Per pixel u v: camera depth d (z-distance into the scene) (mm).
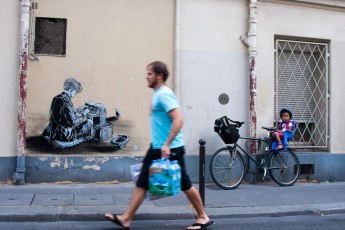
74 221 6414
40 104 8398
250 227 6316
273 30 9758
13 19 8289
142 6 8891
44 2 8445
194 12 9203
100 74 8664
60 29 8547
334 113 10219
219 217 6812
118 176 8695
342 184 9703
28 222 6293
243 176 8922
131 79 8805
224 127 8695
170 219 6656
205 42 9250
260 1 9656
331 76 10227
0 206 6676
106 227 6105
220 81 9320
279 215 7059
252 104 9367
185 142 9047
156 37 8953
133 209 5648
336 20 10305
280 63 10008
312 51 10281
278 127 9461
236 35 9469
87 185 8430
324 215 7211
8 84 8234
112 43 8727
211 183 9234
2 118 8203
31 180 8336
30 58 8336
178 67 9000
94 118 8633
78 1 8578
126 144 8750
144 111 8836
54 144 8445
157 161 5426
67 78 8516
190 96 9109
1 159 8195
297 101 10125
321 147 10195
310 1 9945
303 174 9891
